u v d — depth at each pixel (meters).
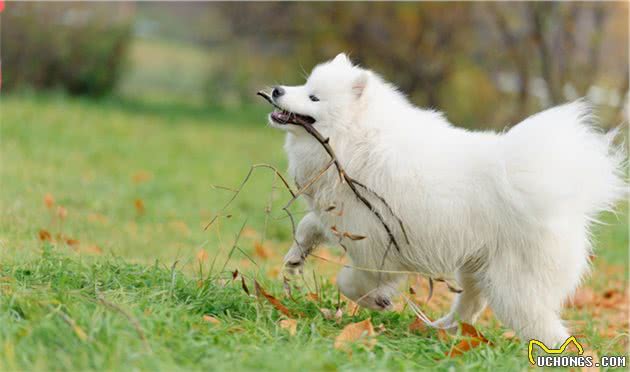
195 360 6.36
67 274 8.28
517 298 8.12
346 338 7.41
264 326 7.60
